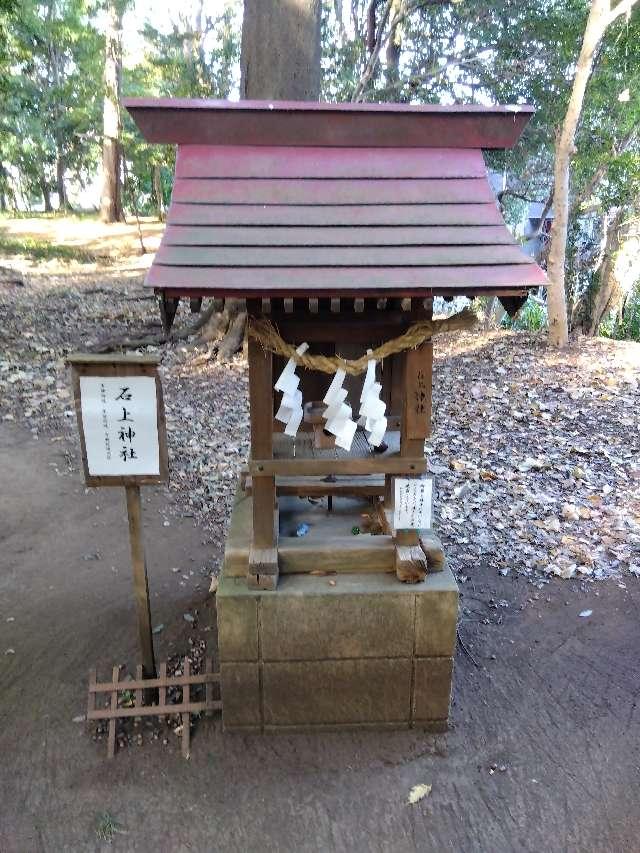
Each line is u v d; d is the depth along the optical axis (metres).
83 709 3.12
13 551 4.49
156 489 5.36
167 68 15.95
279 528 3.16
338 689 2.92
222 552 4.51
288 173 2.46
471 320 2.51
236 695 2.90
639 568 4.31
